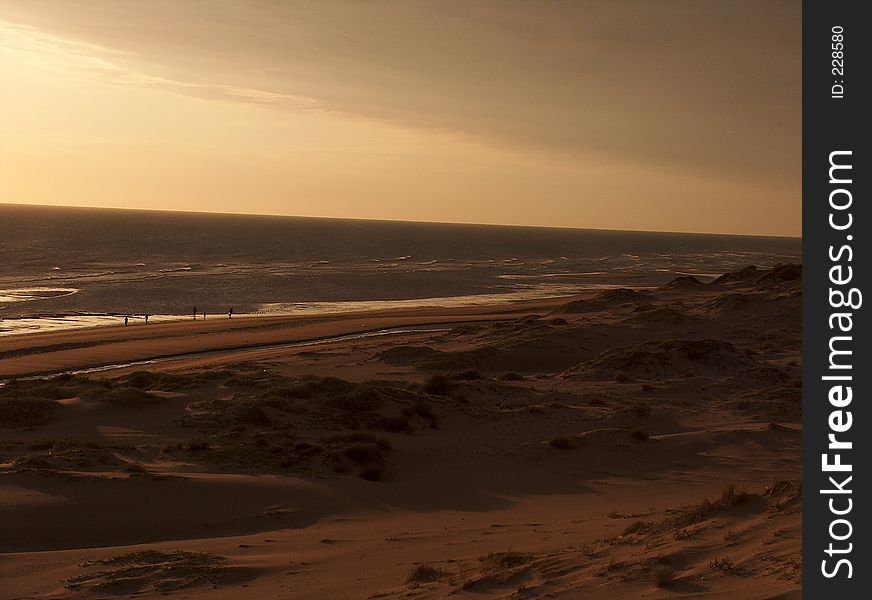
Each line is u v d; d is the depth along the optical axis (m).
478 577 9.98
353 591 10.66
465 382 34.03
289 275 122.69
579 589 8.73
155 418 25.81
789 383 36.66
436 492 19.97
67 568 12.25
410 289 107.25
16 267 128.25
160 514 15.85
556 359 45.97
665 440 25.64
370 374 41.03
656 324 53.12
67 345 52.78
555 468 22.77
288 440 23.27
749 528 10.22
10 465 18.19
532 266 166.50
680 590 8.10
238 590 11.20
